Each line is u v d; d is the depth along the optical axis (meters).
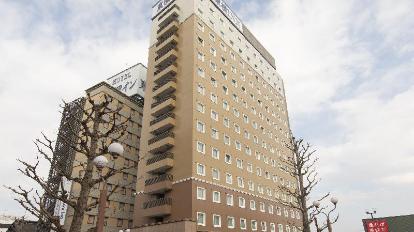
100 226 10.09
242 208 42.94
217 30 54.66
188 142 39.91
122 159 50.75
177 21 52.28
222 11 58.47
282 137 63.38
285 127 66.50
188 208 35.53
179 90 45.19
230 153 45.41
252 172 48.62
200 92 44.53
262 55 68.56
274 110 64.62
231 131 47.69
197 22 50.25
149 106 48.34
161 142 41.62
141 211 40.59
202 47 48.88
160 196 40.19
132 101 57.03
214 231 36.50
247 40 64.19
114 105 53.03
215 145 42.97
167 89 45.81
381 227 40.06
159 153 43.50
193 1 51.75
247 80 58.53
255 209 45.56
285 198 55.03
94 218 43.34
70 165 43.03
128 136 53.38
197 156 39.16
